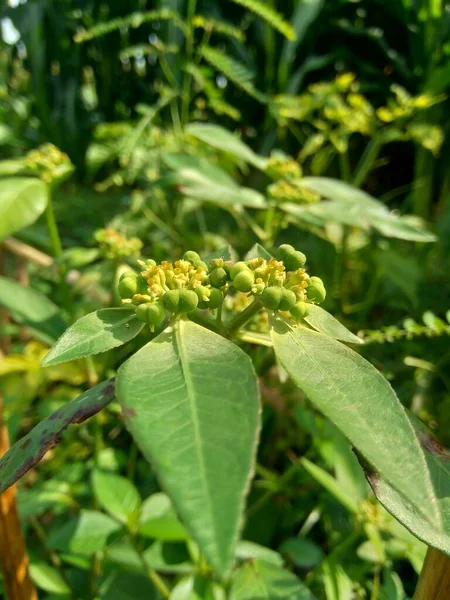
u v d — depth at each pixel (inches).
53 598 4.9
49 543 4.7
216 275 2.9
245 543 4.7
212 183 6.4
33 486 6.5
